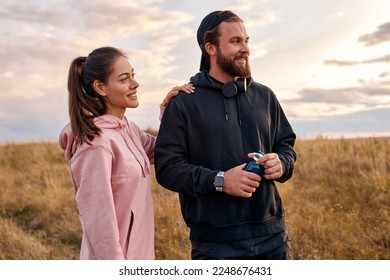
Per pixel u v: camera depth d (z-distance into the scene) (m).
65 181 8.75
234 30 2.51
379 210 5.72
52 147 13.36
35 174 9.50
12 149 13.54
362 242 4.86
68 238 6.02
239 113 2.55
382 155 7.84
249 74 2.57
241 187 2.30
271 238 2.54
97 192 2.18
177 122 2.50
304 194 6.68
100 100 2.46
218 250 2.45
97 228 2.16
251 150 2.54
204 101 2.53
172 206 6.31
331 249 4.76
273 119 2.75
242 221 2.45
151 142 2.75
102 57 2.40
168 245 5.14
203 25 2.63
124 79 2.43
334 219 5.52
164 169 2.48
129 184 2.33
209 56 2.66
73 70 2.44
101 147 2.23
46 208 7.03
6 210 7.18
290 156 2.66
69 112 2.35
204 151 2.50
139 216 2.36
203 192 2.39
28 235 5.98
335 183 7.07
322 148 9.20
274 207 2.55
